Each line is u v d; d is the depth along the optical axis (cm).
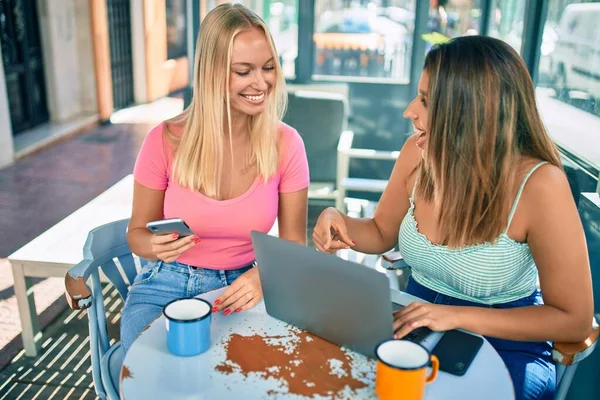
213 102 158
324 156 354
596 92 190
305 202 182
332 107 345
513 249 143
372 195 394
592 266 177
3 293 302
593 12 195
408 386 101
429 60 143
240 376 114
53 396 225
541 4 245
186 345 119
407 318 128
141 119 699
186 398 107
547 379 140
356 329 118
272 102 167
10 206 424
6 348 254
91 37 654
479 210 141
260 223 169
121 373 114
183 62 906
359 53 363
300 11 358
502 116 136
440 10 344
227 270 172
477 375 114
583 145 197
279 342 125
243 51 155
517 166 142
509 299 152
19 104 588
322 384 112
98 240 172
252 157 167
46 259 226
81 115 671
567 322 133
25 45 580
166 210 170
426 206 155
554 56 231
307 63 368
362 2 353
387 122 374
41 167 517
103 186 471
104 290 305
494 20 310
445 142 140
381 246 179
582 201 185
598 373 165
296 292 125
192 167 162
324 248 157
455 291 156
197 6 354
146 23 755
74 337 264
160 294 165
